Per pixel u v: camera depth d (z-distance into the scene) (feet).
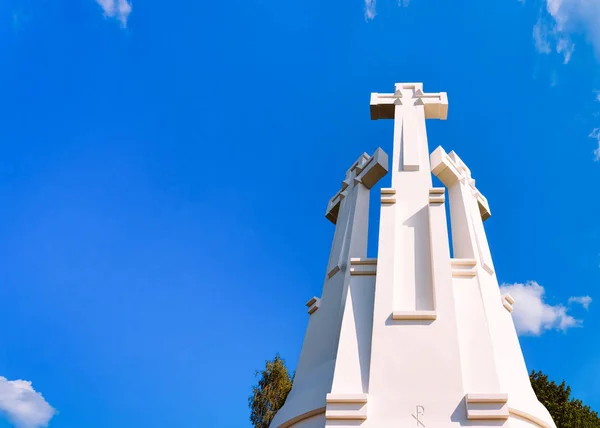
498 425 28.60
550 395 88.22
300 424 34.53
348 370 32.19
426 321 33.09
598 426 83.92
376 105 46.98
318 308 42.88
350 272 37.27
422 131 43.98
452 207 43.86
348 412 29.73
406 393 30.37
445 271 35.04
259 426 85.25
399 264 36.22
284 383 90.38
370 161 47.42
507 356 35.73
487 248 43.04
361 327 34.30
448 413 29.35
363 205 46.19
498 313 38.19
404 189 39.73
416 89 47.24
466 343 32.78
